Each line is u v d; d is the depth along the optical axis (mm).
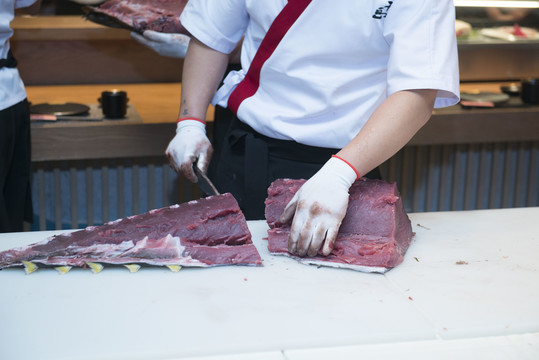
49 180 2777
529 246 1459
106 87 3023
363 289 1245
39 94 2836
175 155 1732
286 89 1605
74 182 2723
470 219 1626
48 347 1040
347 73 1541
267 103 1649
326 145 1610
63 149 2434
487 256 1402
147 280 1267
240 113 1688
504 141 2867
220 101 1782
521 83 2881
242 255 1347
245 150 1676
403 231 1457
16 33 2748
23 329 1087
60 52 2953
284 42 1549
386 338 1091
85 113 2543
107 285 1243
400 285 1264
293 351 1056
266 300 1197
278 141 1656
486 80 3186
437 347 1072
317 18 1497
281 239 1417
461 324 1128
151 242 1359
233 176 1755
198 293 1219
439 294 1230
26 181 2141
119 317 1130
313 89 1552
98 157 2473
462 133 2721
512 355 1050
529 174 3158
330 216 1331
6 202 2127
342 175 1361
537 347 1074
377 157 1389
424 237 1504
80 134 2430
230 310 1159
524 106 2797
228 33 1787
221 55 1828
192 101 1791
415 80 1379
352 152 1381
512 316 1157
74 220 2770
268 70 1606
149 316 1136
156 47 2393
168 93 2961
